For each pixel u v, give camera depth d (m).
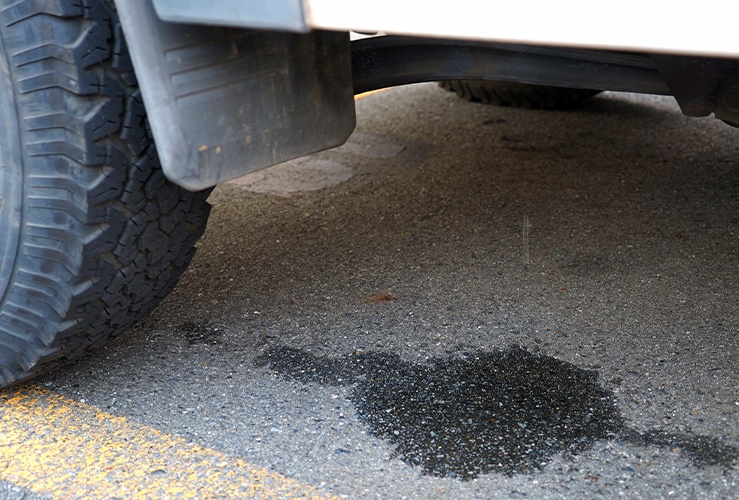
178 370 2.43
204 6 1.50
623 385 2.27
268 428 2.13
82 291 2.02
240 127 1.80
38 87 1.84
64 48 1.79
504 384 2.29
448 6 1.37
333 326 2.65
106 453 2.06
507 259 3.08
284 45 1.84
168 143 1.70
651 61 2.10
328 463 1.98
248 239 3.35
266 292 2.90
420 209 3.58
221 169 1.80
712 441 2.01
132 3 1.61
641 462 1.94
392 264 3.08
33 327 2.09
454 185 3.83
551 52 2.20
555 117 4.76
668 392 2.23
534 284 2.88
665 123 4.58
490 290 2.85
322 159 4.24
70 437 2.13
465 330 2.60
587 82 2.21
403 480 1.91
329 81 1.97
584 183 3.78
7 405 2.28
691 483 1.86
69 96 1.83
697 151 4.12
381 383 2.32
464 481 1.90
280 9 1.40
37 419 2.21
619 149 4.20
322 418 2.17
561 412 2.16
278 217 3.56
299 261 3.14
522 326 2.61
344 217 3.53
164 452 2.05
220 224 3.50
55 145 1.88
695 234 3.21
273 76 1.84
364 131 4.65
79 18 1.80
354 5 1.41
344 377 2.36
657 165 3.95
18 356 2.17
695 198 3.55
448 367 2.39
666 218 3.37
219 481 1.93
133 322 2.34
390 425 2.12
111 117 1.87
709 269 2.93
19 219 1.95
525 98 4.82
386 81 2.40
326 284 2.95
